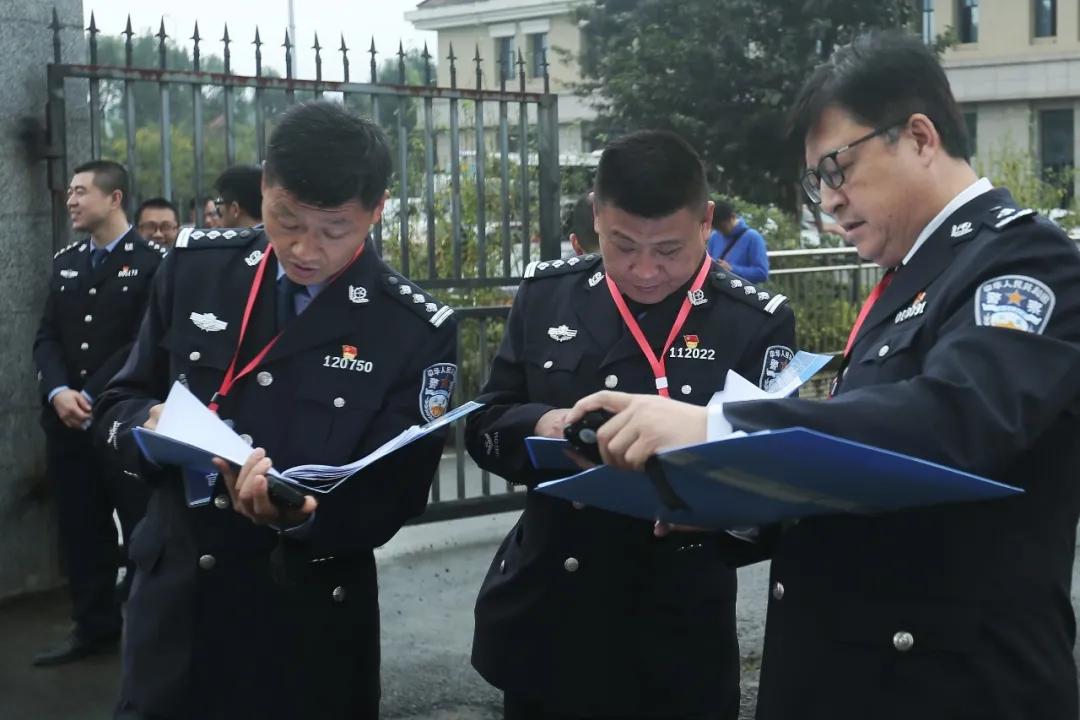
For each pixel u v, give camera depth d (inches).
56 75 192.4
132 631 100.8
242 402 98.7
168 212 221.9
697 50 855.7
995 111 1214.3
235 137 203.0
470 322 251.6
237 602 97.9
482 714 162.7
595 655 107.0
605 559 106.6
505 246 230.1
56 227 197.3
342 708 100.9
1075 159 1186.0
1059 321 70.2
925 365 71.9
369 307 101.1
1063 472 75.2
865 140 76.7
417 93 217.3
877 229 78.1
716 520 80.6
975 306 71.5
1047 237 71.8
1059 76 1171.9
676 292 109.6
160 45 198.4
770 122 844.6
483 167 225.6
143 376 105.0
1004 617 74.0
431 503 229.0
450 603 202.5
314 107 95.6
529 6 1346.0
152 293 106.2
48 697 169.9
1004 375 68.3
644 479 74.0
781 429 67.3
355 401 98.7
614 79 901.8
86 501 183.8
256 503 87.1
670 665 107.1
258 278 101.4
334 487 91.4
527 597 109.6
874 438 67.5
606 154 102.8
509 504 236.4
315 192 92.6
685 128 865.5
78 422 181.6
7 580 203.3
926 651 74.6
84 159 204.2
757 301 110.3
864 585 76.5
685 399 106.2
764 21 856.9
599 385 108.7
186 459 91.8
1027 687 73.9
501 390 114.0
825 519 78.7
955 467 67.7
